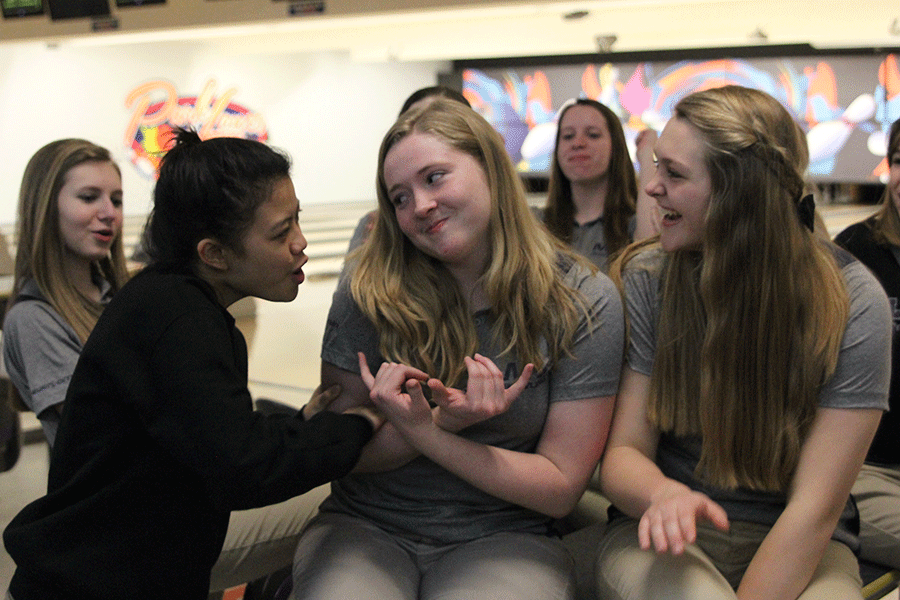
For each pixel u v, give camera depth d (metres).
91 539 0.91
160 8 2.88
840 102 6.05
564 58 7.65
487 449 1.05
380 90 9.65
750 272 1.04
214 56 8.36
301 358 3.21
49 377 1.27
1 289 2.71
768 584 1.01
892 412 1.44
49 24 3.06
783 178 1.02
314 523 1.17
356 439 1.02
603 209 2.11
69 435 0.94
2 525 1.94
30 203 1.31
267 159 0.96
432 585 1.02
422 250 1.09
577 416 1.09
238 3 2.74
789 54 6.23
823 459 1.05
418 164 1.02
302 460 0.93
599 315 1.09
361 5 2.58
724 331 1.06
